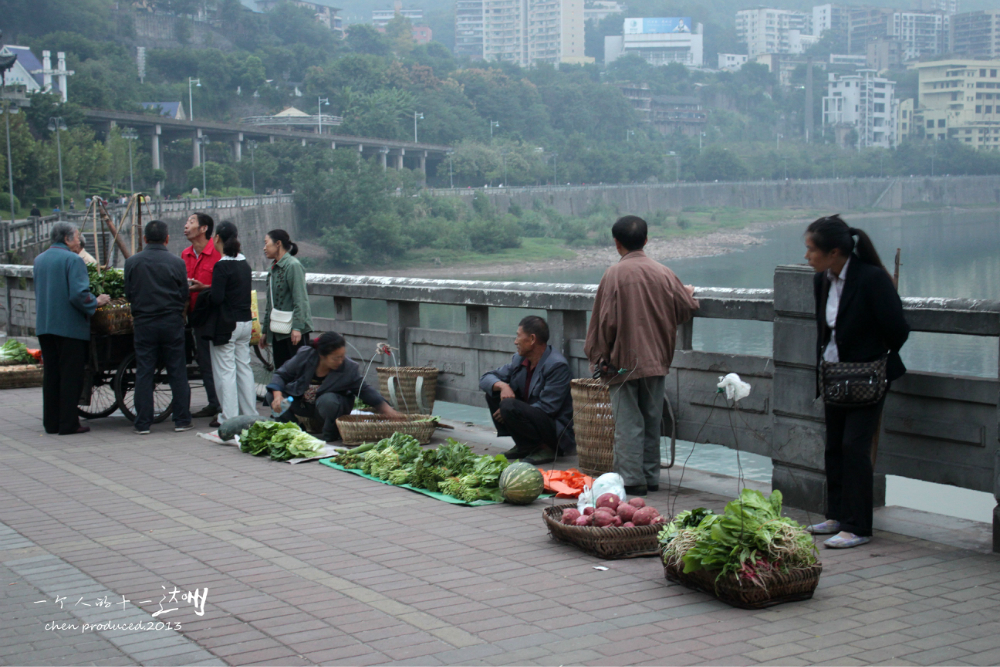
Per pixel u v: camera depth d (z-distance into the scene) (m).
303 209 99.94
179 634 4.00
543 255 105.25
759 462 13.93
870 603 4.32
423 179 140.88
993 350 27.34
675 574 4.59
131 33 155.38
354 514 5.93
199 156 110.88
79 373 8.71
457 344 8.98
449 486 6.32
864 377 5.07
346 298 10.35
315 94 166.38
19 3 139.88
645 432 6.44
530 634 3.97
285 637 3.95
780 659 3.70
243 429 8.22
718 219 147.75
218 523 5.73
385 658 3.73
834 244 5.08
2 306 15.94
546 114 190.38
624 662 3.68
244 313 8.69
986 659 3.70
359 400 8.77
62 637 3.98
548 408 7.32
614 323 6.11
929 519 5.76
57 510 6.07
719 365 6.57
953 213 168.00
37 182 71.75
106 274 9.39
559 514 5.52
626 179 171.75
